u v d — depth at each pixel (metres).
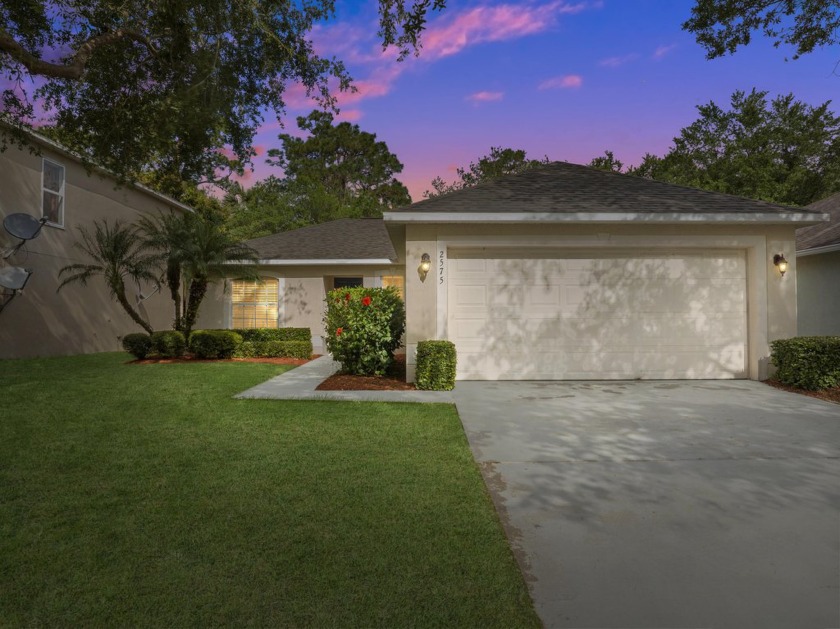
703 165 35.31
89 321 13.72
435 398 7.42
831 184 31.25
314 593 2.44
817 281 12.40
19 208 11.58
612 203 8.95
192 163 10.18
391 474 4.12
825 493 3.80
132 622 2.21
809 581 2.61
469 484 3.91
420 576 2.61
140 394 7.37
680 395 7.69
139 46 8.78
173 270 12.85
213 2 7.57
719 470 4.33
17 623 2.21
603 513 3.46
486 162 44.31
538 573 2.68
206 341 12.25
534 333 9.14
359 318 9.23
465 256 9.13
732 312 9.20
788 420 6.11
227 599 2.38
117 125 8.74
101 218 14.36
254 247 16.97
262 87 9.52
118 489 3.76
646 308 9.19
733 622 2.26
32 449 4.72
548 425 5.87
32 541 2.94
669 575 2.67
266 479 3.99
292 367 11.38
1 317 11.13
